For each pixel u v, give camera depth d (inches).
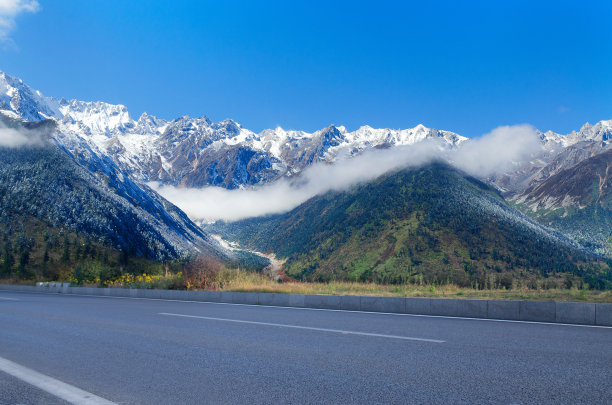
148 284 1019.3
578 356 237.6
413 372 204.7
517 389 176.1
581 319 385.1
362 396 169.5
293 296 611.5
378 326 369.1
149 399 170.7
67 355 255.3
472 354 244.7
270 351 259.0
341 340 295.6
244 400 167.6
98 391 181.9
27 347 282.2
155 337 316.8
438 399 164.4
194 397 172.4
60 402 167.8
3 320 436.1
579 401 160.9
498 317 431.5
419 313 485.1
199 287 924.0
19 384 193.0
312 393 174.4
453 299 463.8
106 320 429.4
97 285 1263.5
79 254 6422.2
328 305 569.3
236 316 459.8
